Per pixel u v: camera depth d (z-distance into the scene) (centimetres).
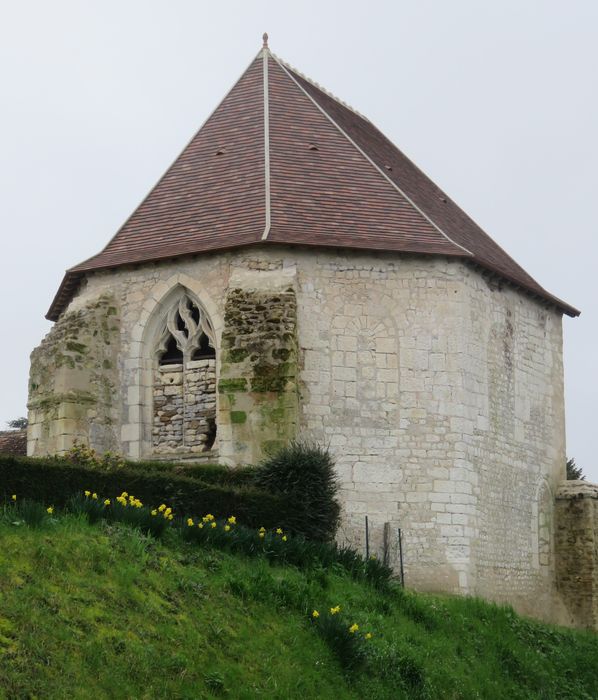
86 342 2900
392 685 1959
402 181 3225
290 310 2716
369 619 2136
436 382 2848
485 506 2905
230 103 3250
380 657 1988
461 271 2905
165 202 3075
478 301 2964
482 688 2194
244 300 2730
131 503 2053
